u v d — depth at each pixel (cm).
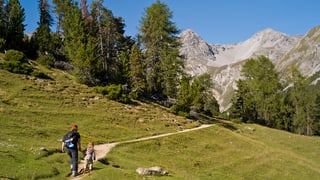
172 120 6781
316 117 10844
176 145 5156
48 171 2431
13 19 8631
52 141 3919
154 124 6153
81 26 8319
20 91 5697
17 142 3353
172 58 8588
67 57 8431
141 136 5241
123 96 7119
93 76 7719
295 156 6344
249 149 5966
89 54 7481
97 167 2861
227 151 5569
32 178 2261
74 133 2523
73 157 2492
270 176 4866
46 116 4934
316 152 7344
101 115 5716
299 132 10744
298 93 10938
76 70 7556
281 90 11356
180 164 4441
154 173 3016
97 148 4094
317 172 5450
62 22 9831
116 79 8131
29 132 3984
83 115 5447
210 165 4734
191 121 7206
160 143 5022
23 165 2458
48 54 8431
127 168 3291
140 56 8081
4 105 4891
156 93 8794
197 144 5522
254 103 10994
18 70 6644
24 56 7394
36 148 3123
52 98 5859
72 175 2469
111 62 8562
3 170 2262
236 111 10700
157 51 8862
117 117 5900
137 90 7906
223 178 4303
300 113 10769
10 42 8394
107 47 8569
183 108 7781
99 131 4962
